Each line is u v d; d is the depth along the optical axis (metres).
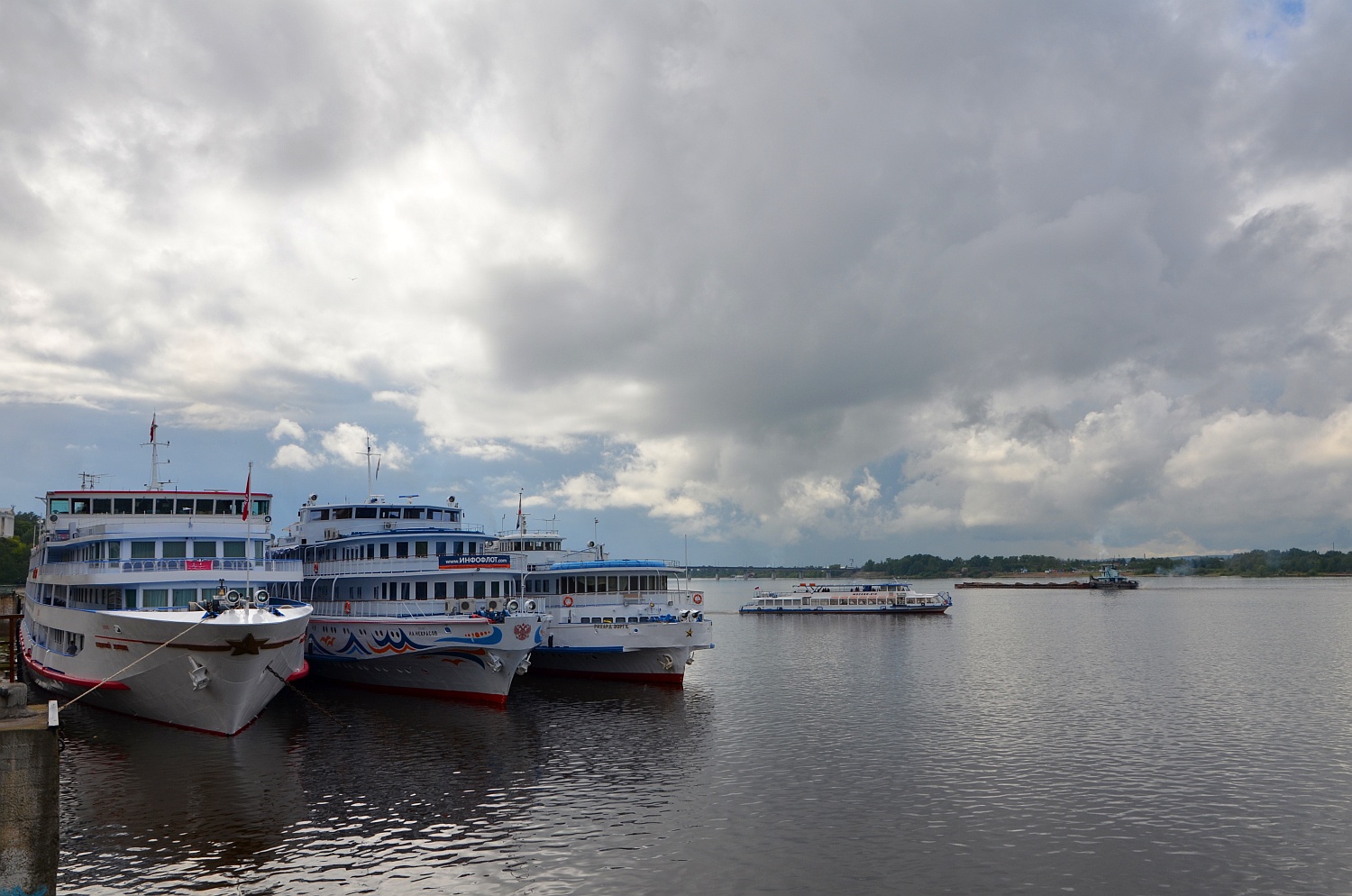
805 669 83.81
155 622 44.59
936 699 64.44
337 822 35.09
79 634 51.59
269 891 28.83
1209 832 34.75
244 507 61.59
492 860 31.42
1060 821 35.91
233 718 46.97
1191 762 45.38
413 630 59.19
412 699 61.00
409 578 63.66
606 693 65.19
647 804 37.72
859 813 36.69
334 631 65.12
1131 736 51.31
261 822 34.97
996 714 58.44
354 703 59.06
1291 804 38.25
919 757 46.06
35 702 59.88
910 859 31.75
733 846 32.91
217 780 40.25
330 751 45.75
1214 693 67.44
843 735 51.44
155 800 37.38
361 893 28.75
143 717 50.56
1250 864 31.62
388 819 35.47
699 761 44.97
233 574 54.16
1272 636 116.56
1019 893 29.05
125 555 52.69
